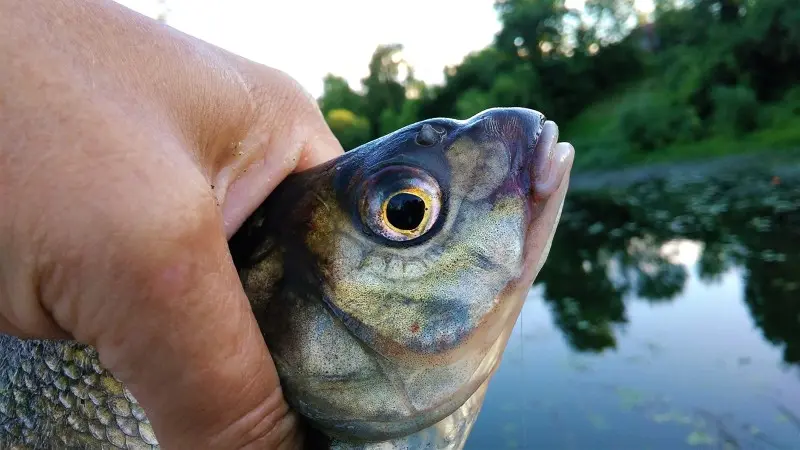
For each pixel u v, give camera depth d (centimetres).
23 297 7
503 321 11
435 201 10
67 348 11
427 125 11
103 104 7
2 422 11
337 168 11
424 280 10
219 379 8
